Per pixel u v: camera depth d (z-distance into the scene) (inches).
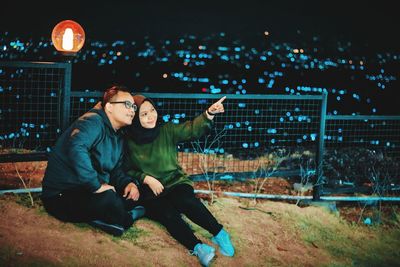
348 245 222.8
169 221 182.4
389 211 265.6
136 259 172.7
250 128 273.4
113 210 178.4
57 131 211.0
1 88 246.5
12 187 217.2
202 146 335.3
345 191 266.8
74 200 177.6
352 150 345.7
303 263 198.8
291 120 281.7
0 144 267.6
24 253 160.9
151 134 191.5
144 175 190.1
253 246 202.4
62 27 205.3
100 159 182.1
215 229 186.9
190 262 179.0
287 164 300.8
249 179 269.1
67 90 208.2
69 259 163.3
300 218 233.3
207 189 248.2
